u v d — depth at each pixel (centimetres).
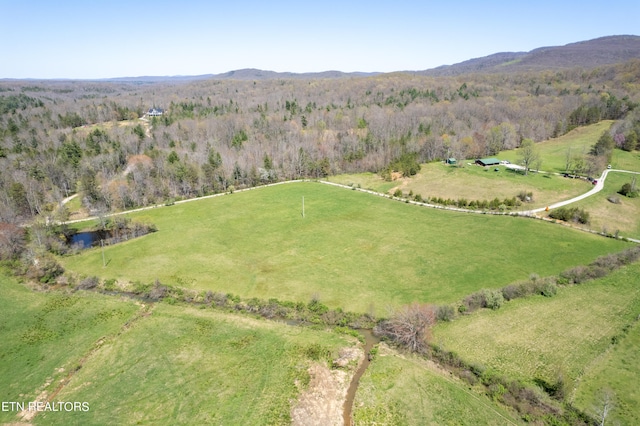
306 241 7088
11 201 8400
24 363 4212
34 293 5616
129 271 6097
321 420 3494
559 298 5169
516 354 4172
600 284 5484
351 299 5297
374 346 4425
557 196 9162
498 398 3622
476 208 8656
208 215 8506
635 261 6069
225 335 4638
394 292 5428
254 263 6309
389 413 3516
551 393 3656
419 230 7475
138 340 4559
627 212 8269
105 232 7788
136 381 3931
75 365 4169
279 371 4056
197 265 6253
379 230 7531
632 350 4200
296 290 5531
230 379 3950
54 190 9475
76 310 5188
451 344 4353
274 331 4706
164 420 3469
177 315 5050
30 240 6969
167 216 8488
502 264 6062
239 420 3472
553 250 6481
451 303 5103
